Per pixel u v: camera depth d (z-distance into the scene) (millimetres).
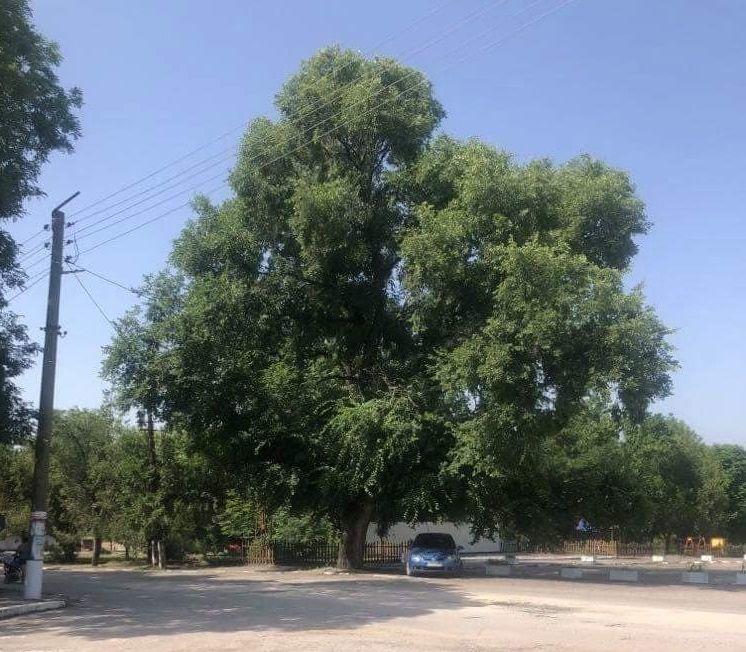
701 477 60344
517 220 26016
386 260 31172
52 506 44312
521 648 11844
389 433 27734
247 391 30109
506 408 24641
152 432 37312
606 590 22984
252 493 34750
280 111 30969
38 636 13547
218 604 18547
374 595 20797
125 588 23828
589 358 24656
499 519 33938
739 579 26469
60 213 22000
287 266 30312
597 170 29469
